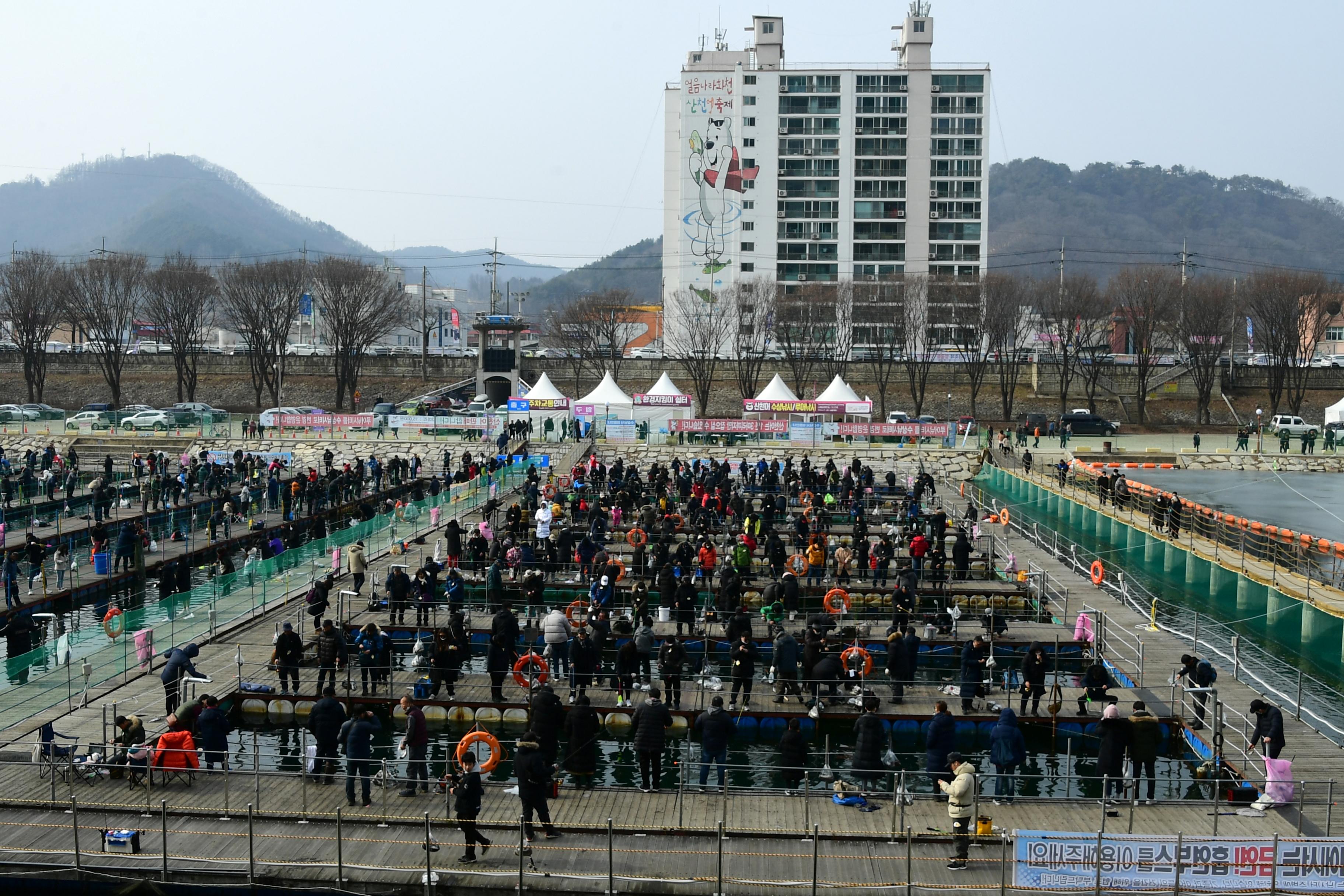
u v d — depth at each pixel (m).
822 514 52.06
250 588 38.12
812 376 113.44
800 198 147.38
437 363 118.38
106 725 26.27
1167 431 104.25
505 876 19.09
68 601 43.19
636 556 41.97
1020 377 112.06
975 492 70.19
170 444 82.44
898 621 32.06
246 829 21.00
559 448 78.75
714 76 146.38
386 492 68.25
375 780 23.23
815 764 27.11
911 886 18.69
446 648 29.95
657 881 18.98
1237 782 23.20
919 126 146.12
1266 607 41.88
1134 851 18.14
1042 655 28.61
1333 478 80.25
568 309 125.06
